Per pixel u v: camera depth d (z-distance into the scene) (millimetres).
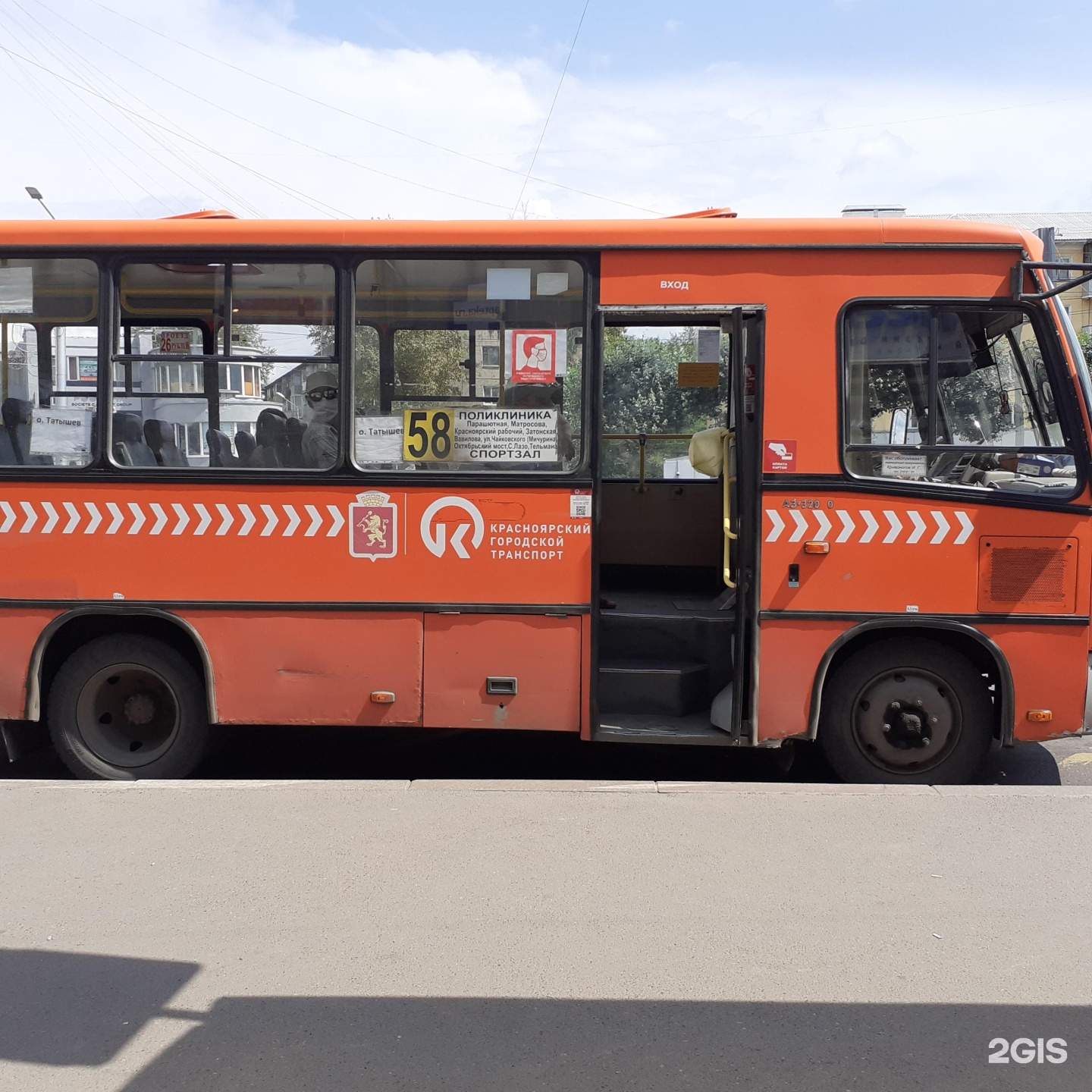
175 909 3854
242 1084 2895
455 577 5395
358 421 5438
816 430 5238
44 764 6289
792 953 3557
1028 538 5172
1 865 4207
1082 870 4172
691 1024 3164
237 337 5469
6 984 3381
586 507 5355
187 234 5461
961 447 5215
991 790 4977
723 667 5637
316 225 5430
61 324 5516
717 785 5059
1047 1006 3258
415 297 5418
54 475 5438
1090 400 5211
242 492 5410
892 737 5363
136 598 5449
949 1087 2879
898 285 5211
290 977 3408
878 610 5227
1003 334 5238
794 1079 2916
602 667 5578
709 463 5816
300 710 5469
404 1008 3244
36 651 5453
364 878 4098
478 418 5402
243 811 4754
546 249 5344
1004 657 5188
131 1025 3166
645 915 3811
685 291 5297
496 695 5410
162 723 5594
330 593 5422
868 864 4211
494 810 4758
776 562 5266
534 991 3332
